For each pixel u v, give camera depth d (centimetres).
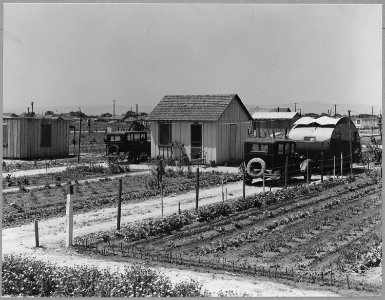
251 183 2447
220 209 1681
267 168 2403
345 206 1877
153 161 3334
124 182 2523
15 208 1800
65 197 2048
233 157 3353
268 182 2519
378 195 2134
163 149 3359
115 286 929
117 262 1154
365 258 1177
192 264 1145
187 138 3269
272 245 1311
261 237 1402
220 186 2408
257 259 1198
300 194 2150
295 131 3041
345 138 3017
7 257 1087
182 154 3278
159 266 1130
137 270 1009
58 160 3581
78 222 1576
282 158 2441
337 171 2953
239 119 3403
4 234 1416
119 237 1390
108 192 2203
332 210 1800
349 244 1317
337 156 2922
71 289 933
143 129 4756
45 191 2217
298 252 1255
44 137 3797
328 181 2523
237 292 952
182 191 2248
